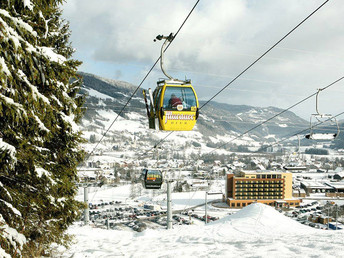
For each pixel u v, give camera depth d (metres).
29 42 7.09
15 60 6.54
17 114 6.81
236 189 135.25
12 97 7.05
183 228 23.92
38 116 8.05
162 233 22.48
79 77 8.89
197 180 181.62
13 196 8.29
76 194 12.67
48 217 11.45
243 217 25.77
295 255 10.12
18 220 8.13
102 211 124.81
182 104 13.58
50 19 13.80
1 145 7.21
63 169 11.33
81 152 12.22
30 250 10.30
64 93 9.98
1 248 6.73
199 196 159.75
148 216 115.44
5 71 6.25
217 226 23.56
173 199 153.25
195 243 15.38
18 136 7.93
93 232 22.16
